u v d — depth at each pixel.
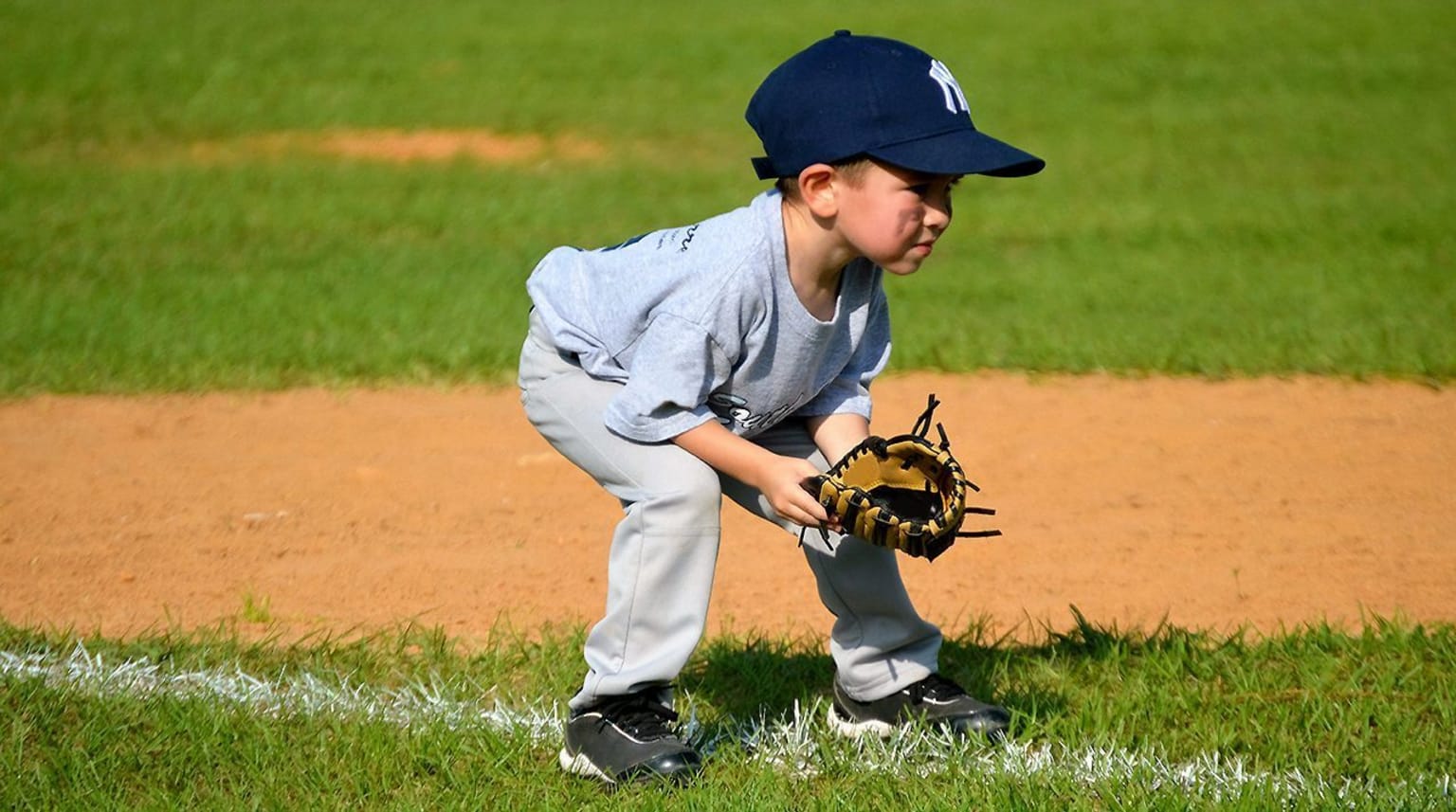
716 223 11.56
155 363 25.19
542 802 11.76
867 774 12.16
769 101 11.35
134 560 17.53
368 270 32.19
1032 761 12.38
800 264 11.46
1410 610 16.02
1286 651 14.48
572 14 75.12
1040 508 19.23
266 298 29.50
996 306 29.09
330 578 17.06
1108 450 21.39
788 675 14.25
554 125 50.81
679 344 11.29
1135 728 13.00
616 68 60.81
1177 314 28.23
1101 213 38.34
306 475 20.53
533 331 12.52
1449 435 21.86
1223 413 22.95
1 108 50.88
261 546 18.03
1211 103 52.69
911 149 10.82
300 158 45.59
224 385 24.34
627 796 11.77
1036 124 49.97
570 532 18.61
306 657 14.64
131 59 59.97
